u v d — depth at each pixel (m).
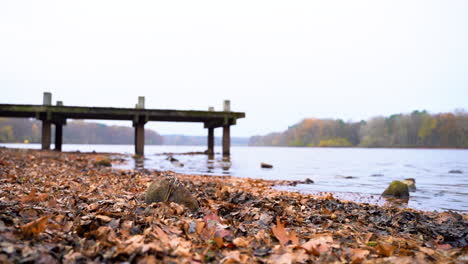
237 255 2.24
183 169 12.77
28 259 1.77
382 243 2.85
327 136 116.00
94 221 2.66
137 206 3.61
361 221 4.07
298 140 121.56
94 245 2.21
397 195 7.21
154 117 20.03
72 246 2.19
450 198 7.00
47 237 2.27
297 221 3.74
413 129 99.50
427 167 17.09
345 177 11.20
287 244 2.63
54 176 6.72
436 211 5.43
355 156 33.19
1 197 3.71
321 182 9.61
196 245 2.46
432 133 93.75
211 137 23.56
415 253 2.53
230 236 2.73
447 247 3.11
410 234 3.58
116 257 2.01
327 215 4.23
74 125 115.00
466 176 12.02
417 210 5.50
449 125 90.56
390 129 105.19
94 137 117.69
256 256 2.32
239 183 8.20
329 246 2.59
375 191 7.93
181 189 3.92
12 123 91.31
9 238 2.07
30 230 2.22
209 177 9.55
